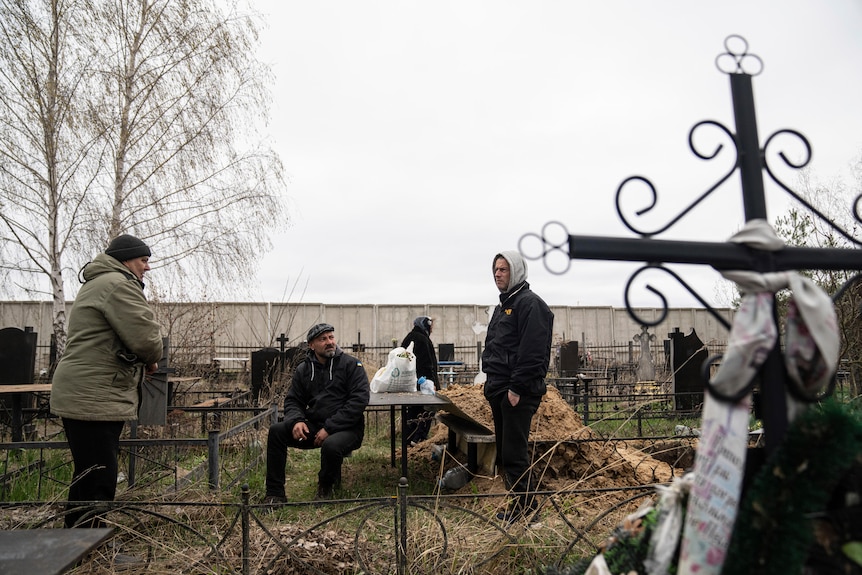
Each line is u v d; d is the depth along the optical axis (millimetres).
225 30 11773
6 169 9977
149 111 11203
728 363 1290
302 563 3100
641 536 1600
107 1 10773
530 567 3268
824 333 1261
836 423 1226
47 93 10328
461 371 17406
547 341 4234
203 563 3221
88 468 3777
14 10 9969
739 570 1224
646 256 1327
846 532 1233
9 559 1813
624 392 14906
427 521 3707
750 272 1326
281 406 9617
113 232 10648
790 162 1444
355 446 5371
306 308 23922
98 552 3340
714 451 1261
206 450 6910
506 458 4238
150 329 3914
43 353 19750
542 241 1303
